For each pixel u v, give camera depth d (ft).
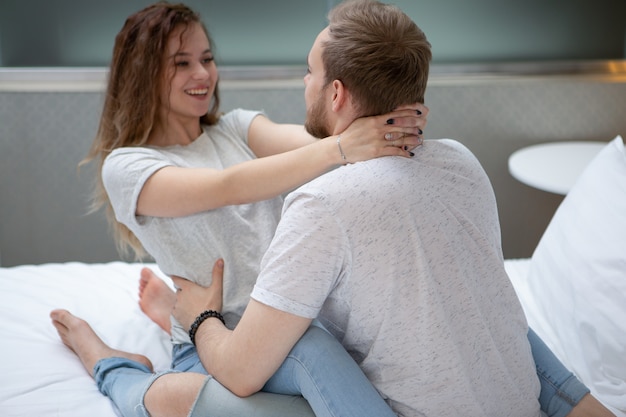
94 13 9.78
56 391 5.46
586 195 6.54
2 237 10.29
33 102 9.78
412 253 4.29
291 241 4.30
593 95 10.36
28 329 6.29
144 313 6.69
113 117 6.15
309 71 4.89
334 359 4.55
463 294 4.42
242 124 6.66
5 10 9.67
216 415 4.75
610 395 5.30
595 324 5.53
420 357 4.38
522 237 10.78
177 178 5.38
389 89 4.46
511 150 10.50
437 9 10.18
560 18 10.34
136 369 5.64
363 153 4.58
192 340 5.25
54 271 7.43
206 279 5.63
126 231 6.53
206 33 6.18
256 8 9.93
